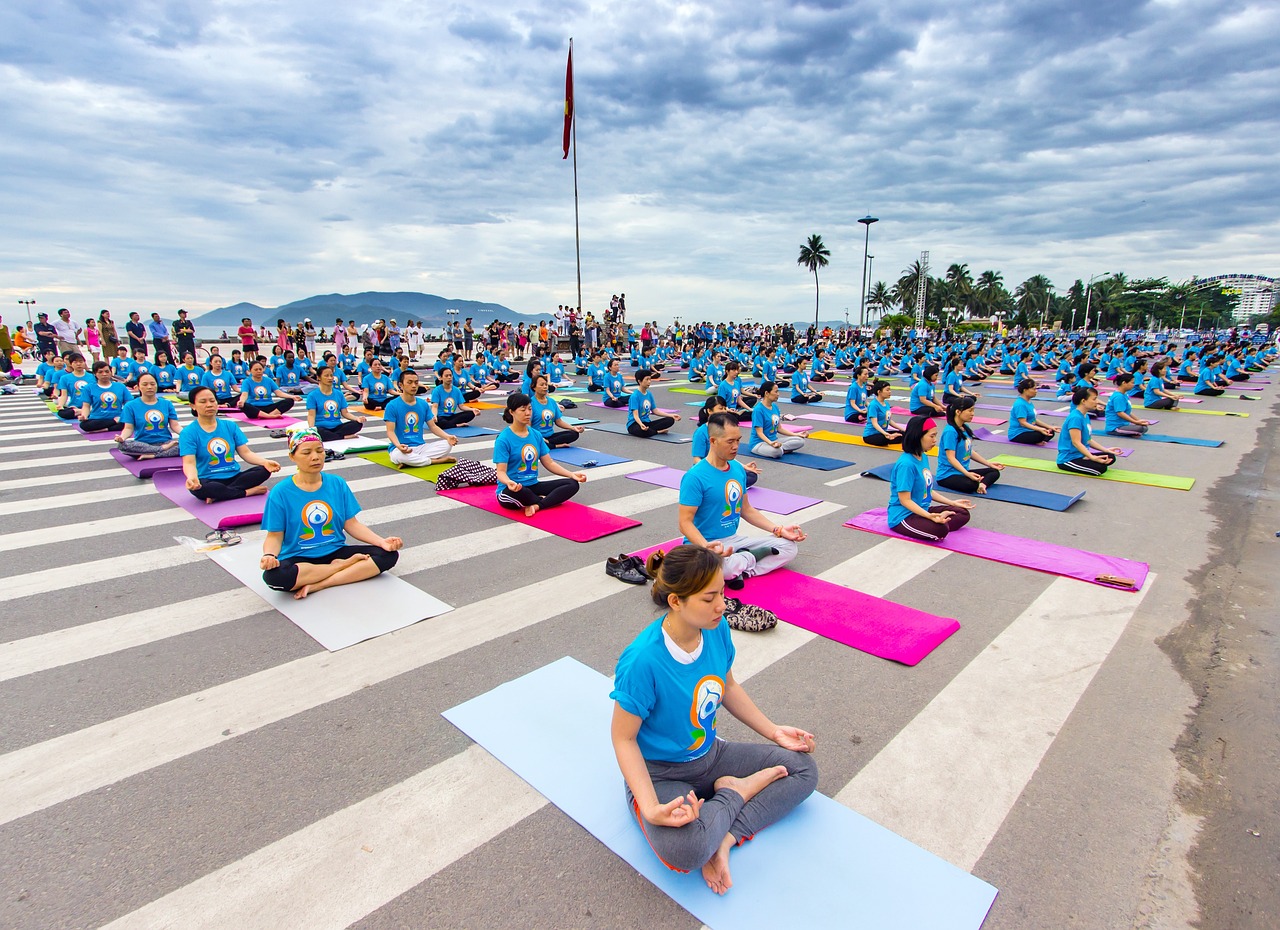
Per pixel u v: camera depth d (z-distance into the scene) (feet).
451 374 39.04
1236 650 13.37
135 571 16.99
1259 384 69.56
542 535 20.06
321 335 105.50
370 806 8.98
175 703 11.33
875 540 19.80
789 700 11.55
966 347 103.50
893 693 11.76
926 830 8.63
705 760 8.28
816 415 46.75
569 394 58.23
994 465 25.68
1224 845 8.48
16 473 27.25
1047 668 12.64
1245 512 22.84
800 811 8.91
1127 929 7.30
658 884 7.74
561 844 8.36
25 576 16.66
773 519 21.99
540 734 10.48
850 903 7.48
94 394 36.09
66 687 11.78
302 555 15.72
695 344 102.73
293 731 10.59
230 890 7.65
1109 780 9.62
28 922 7.22
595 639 13.61
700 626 7.29
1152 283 366.02
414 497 24.22
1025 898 7.64
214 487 22.75
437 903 7.50
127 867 7.97
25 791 9.23
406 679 12.10
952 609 15.17
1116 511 22.91
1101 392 59.62
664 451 33.50
